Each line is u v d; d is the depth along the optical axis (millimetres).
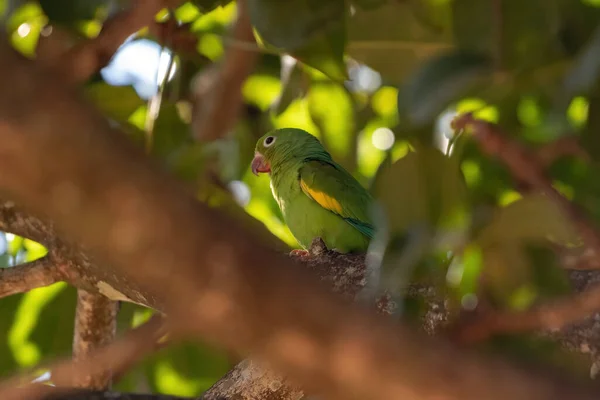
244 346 1657
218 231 1629
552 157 8398
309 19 6910
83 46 5312
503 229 7203
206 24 10914
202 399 7066
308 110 10828
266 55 11258
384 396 1647
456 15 7172
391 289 5301
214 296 1618
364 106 11289
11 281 7859
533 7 6863
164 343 5988
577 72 5742
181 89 10617
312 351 1646
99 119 1574
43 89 1537
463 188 7219
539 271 7410
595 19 7922
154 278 1598
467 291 7953
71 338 10828
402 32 9117
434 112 6305
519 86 7688
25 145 1514
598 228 7695
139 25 5461
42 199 1536
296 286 1657
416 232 5262
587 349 5422
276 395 6910
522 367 1701
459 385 1646
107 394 6168
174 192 1606
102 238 1562
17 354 10766
